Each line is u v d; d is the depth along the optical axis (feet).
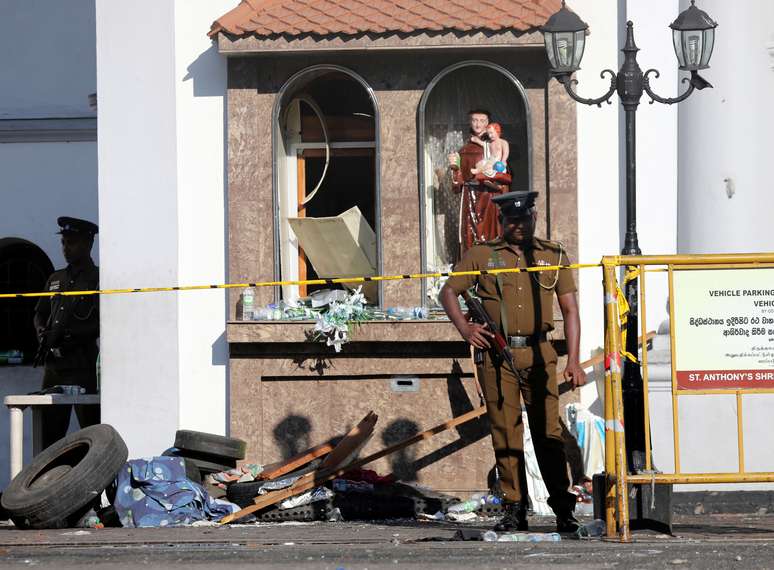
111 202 172.96
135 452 171.73
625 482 99.60
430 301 169.68
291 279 175.01
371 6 168.45
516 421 113.91
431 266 172.04
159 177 172.35
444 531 120.88
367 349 166.61
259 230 170.50
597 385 163.84
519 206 114.01
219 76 172.45
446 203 172.14
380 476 156.15
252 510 146.82
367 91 170.60
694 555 86.79
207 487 156.76
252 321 166.61
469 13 166.09
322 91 174.19
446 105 172.04
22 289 252.01
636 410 104.01
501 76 170.71
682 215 153.07
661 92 165.78
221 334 171.32
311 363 167.43
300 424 167.63
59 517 143.43
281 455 167.63
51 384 195.72
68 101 248.73
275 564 86.07
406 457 165.48
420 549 93.81
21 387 246.47
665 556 86.48
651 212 165.78
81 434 151.53
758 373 100.78
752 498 131.54
